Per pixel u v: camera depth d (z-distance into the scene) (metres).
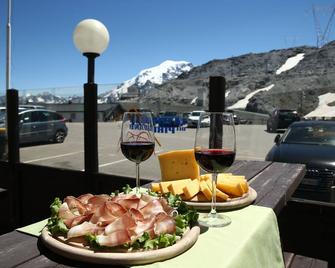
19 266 0.87
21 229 1.13
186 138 12.02
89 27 2.84
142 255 0.87
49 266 0.88
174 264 0.88
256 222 1.22
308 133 5.72
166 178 1.59
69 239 0.95
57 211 1.06
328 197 4.34
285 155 4.93
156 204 1.08
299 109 24.81
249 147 10.17
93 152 3.06
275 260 1.30
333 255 2.45
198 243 1.02
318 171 4.42
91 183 3.08
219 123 1.32
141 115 1.52
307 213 2.52
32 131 9.59
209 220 1.20
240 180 1.50
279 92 27.88
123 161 8.99
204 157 1.22
